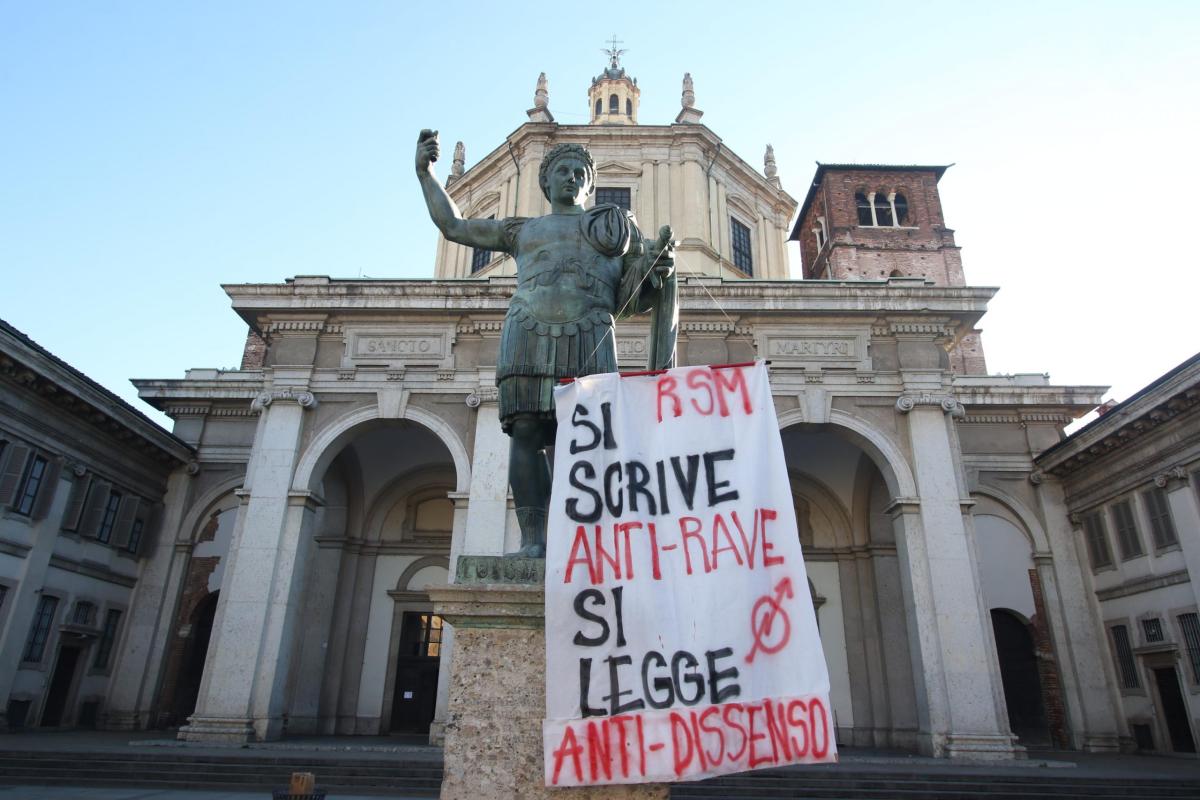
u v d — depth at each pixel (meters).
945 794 12.42
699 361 19.95
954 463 18.50
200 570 23.11
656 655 3.21
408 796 12.13
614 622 3.27
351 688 21.59
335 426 19.39
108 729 20.70
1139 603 19.88
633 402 3.72
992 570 22.73
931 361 19.64
